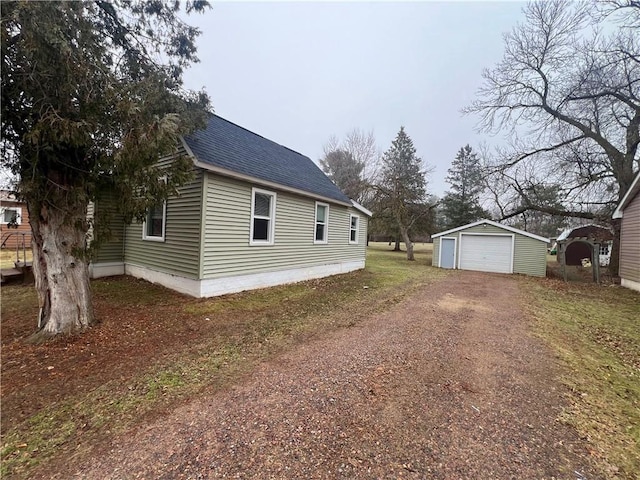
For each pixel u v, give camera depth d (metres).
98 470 1.92
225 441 2.21
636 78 12.14
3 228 14.44
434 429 2.43
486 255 16.53
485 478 1.93
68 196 4.05
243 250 7.71
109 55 4.19
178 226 7.14
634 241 10.53
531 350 4.34
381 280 10.95
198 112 5.74
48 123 3.28
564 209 15.89
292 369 3.47
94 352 3.80
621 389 3.26
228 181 7.19
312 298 7.46
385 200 21.69
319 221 11.13
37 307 5.60
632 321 6.24
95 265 8.31
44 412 2.56
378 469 1.97
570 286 11.33
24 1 2.79
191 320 5.26
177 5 5.09
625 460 2.14
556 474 1.98
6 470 1.93
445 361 3.83
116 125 3.93
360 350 4.10
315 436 2.29
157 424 2.41
